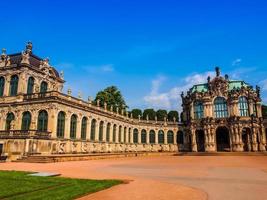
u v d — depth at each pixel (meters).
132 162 40.88
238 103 83.12
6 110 54.22
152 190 15.39
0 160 39.69
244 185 17.34
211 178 20.94
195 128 85.69
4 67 57.38
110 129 70.31
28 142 42.78
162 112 99.56
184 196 13.77
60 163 36.50
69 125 53.06
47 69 62.53
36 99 50.62
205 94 86.88
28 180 18.53
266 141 81.31
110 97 90.25
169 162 41.31
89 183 17.39
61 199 12.63
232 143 80.12
